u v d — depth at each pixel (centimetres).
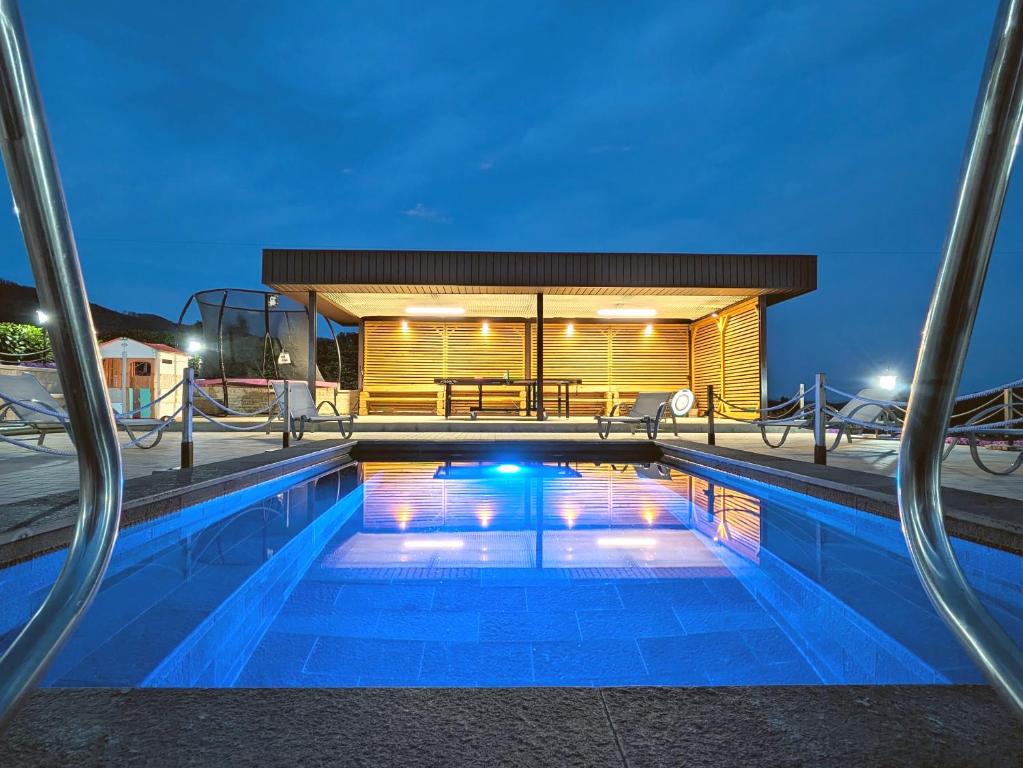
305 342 1259
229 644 168
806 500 402
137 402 1002
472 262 965
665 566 252
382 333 1395
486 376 1402
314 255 953
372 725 89
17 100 47
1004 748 83
